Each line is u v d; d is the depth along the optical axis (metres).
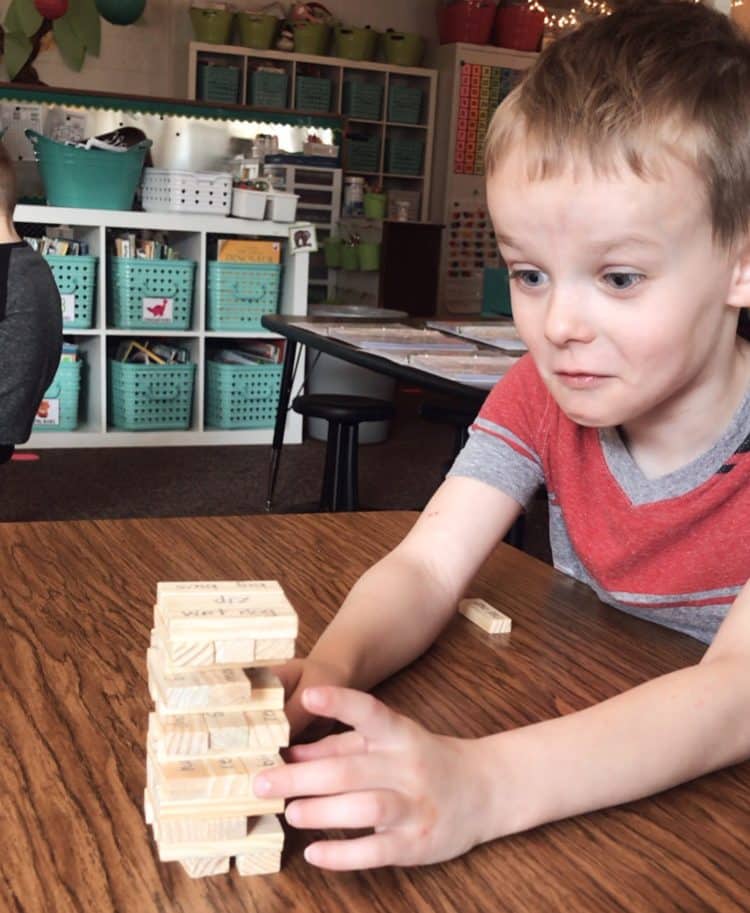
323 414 2.97
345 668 0.64
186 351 4.40
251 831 0.46
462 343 2.45
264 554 0.91
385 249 6.68
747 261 0.61
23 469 3.81
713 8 0.67
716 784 0.57
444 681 0.69
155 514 3.38
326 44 7.66
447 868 0.47
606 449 0.86
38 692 0.63
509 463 0.89
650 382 0.60
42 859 0.46
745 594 0.67
